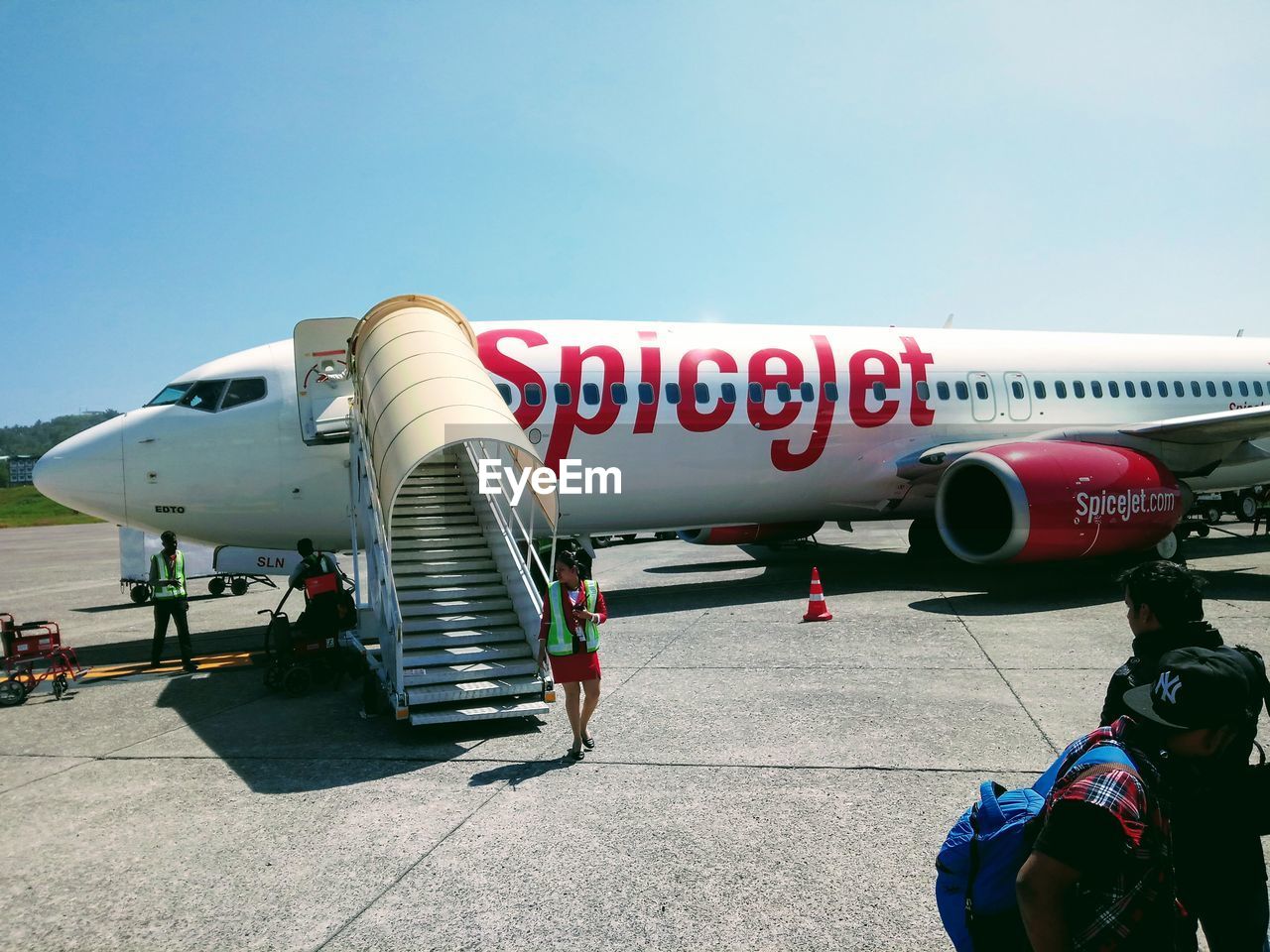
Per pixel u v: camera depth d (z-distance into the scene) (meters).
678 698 7.83
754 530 17.19
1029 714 6.95
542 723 7.43
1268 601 11.60
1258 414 12.83
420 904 4.34
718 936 3.94
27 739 7.62
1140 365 16.34
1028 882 2.15
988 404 14.77
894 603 12.20
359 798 5.83
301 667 8.75
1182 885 2.81
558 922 4.11
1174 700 2.24
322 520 11.52
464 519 10.41
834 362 13.82
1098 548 12.55
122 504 11.15
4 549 36.94
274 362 11.59
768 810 5.32
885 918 4.04
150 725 7.89
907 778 5.73
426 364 8.45
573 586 6.40
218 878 4.72
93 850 5.16
